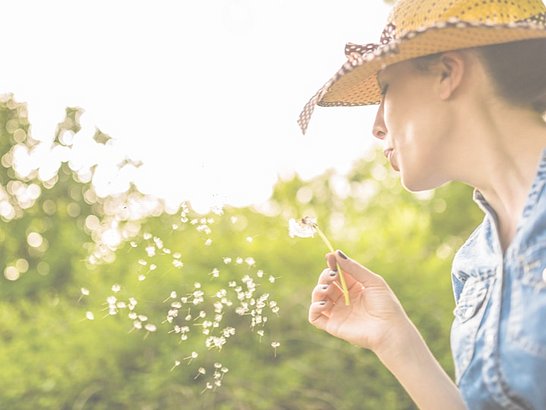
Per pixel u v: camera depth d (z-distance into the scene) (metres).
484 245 1.53
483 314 1.47
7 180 5.91
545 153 1.43
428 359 1.66
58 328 4.34
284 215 5.24
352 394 3.86
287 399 3.79
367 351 3.98
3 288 5.56
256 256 4.34
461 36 1.44
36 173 5.83
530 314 1.38
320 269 4.50
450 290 4.44
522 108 1.49
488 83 1.48
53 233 5.84
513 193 1.48
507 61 1.47
